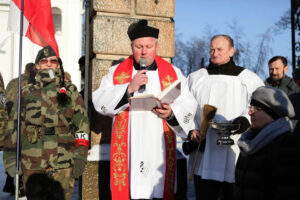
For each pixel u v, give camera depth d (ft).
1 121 11.05
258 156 6.57
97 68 12.77
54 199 9.71
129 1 13.21
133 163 10.18
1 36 54.90
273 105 6.79
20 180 15.10
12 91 11.64
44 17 11.41
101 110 10.30
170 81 10.77
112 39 12.96
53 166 9.66
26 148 9.71
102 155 12.42
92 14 13.35
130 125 10.45
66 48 56.54
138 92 10.46
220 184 11.94
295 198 5.57
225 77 11.83
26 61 54.24
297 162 5.67
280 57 17.13
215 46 11.85
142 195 10.02
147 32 10.19
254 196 6.43
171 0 13.66
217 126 10.57
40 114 9.76
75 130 10.19
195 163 11.19
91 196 12.30
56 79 10.13
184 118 10.27
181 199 13.00
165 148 10.36
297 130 5.90
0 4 54.95
